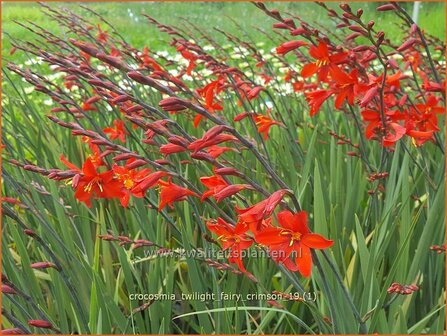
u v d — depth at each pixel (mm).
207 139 1948
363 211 3951
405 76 3119
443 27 12273
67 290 2965
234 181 3609
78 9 11648
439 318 2713
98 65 6422
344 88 2969
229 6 14359
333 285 2553
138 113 3295
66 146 4586
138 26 12711
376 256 2746
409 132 2924
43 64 8039
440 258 3166
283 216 1969
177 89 3227
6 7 14719
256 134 3273
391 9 2832
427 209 3314
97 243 2895
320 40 2809
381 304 2352
